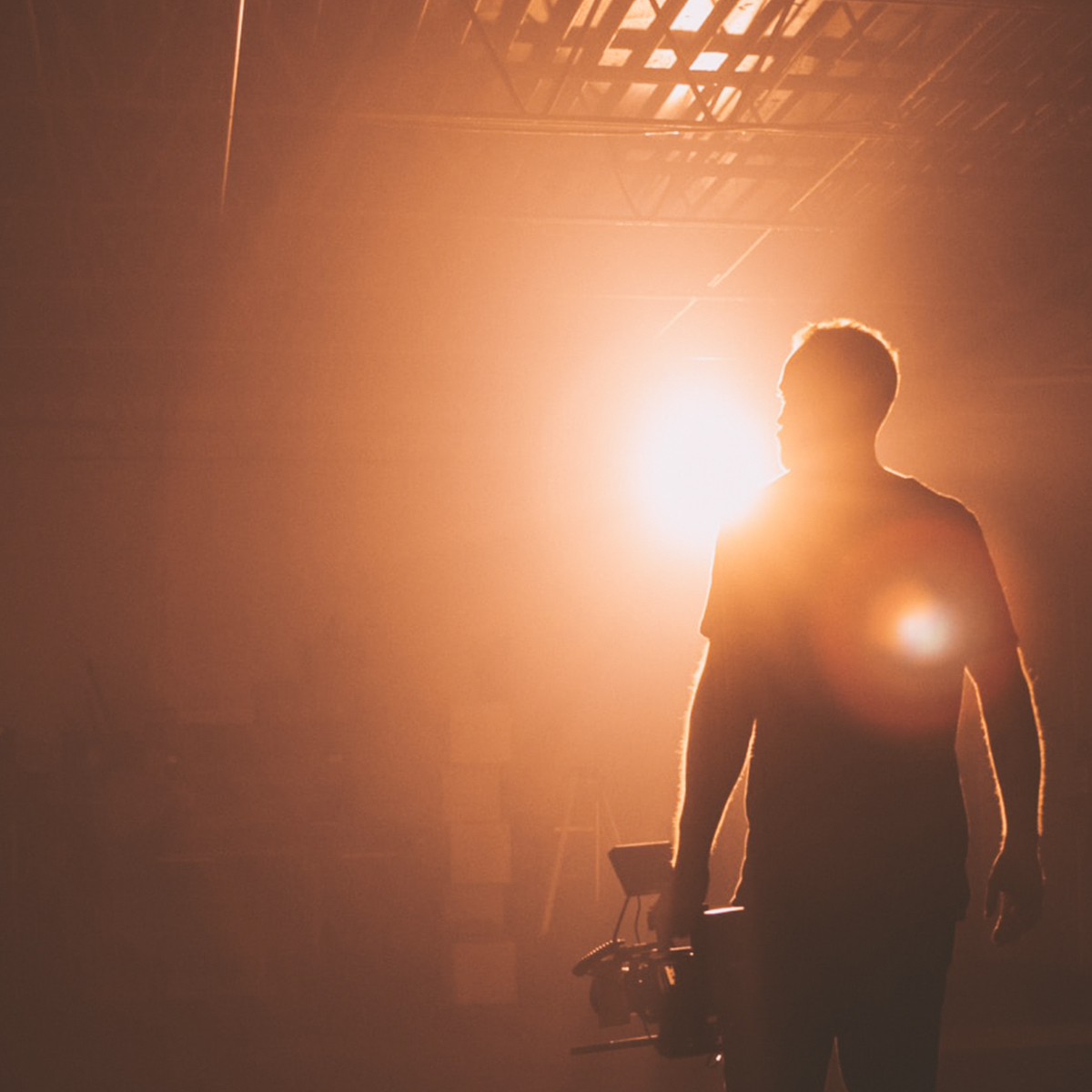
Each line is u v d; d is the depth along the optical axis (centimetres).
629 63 746
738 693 213
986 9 682
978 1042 738
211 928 959
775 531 213
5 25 671
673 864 215
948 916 210
